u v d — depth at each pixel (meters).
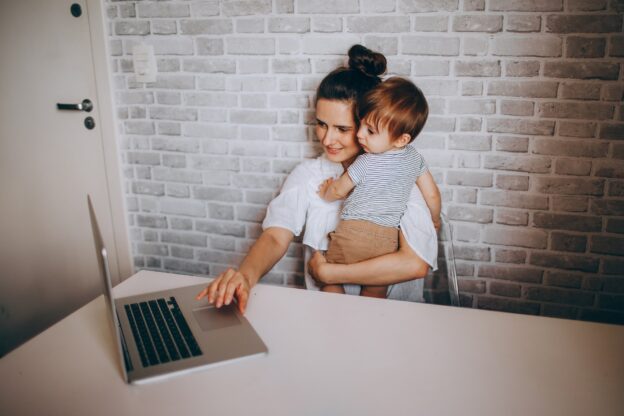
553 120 1.55
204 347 0.86
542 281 1.71
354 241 1.31
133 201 2.08
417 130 1.30
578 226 1.62
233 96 1.82
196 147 1.92
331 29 1.65
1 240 2.21
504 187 1.65
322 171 1.52
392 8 1.57
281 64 1.73
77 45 1.91
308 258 1.54
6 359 0.83
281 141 1.82
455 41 1.55
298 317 0.98
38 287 2.27
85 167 2.06
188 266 2.10
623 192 1.55
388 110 1.22
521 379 0.79
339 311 1.01
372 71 1.37
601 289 1.66
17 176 2.14
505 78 1.55
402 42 1.59
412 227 1.33
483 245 1.73
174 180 2.00
